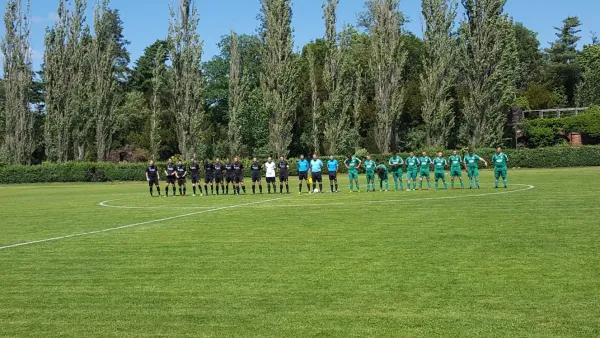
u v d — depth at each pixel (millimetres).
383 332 6551
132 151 77625
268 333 6633
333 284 8812
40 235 15352
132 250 12406
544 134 64125
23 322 7340
